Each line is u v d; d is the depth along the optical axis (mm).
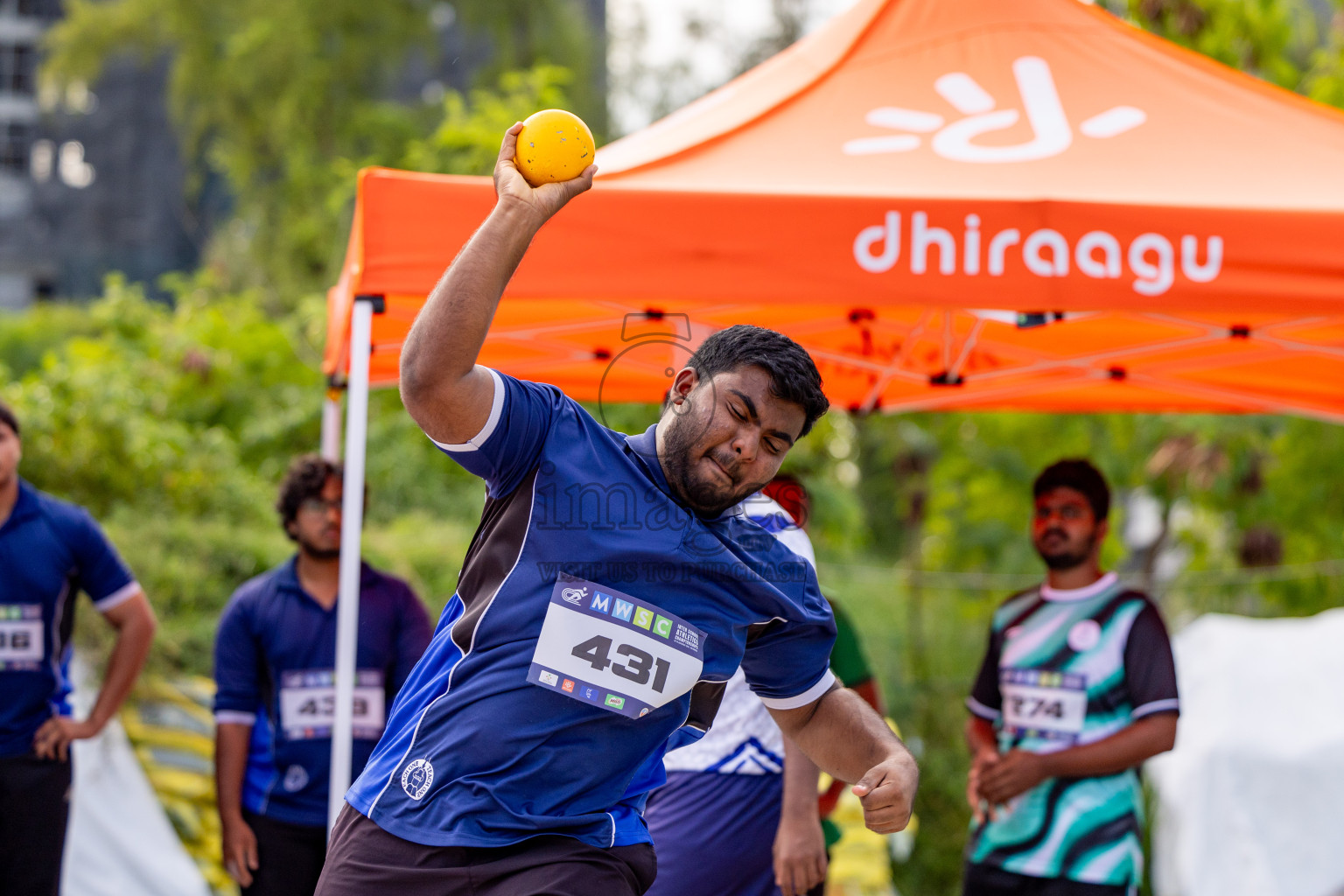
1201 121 5184
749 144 4879
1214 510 13469
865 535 15539
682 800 4504
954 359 7426
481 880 2602
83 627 7180
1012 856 5309
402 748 2727
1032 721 5414
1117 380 7539
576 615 2650
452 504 12023
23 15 45531
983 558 15977
